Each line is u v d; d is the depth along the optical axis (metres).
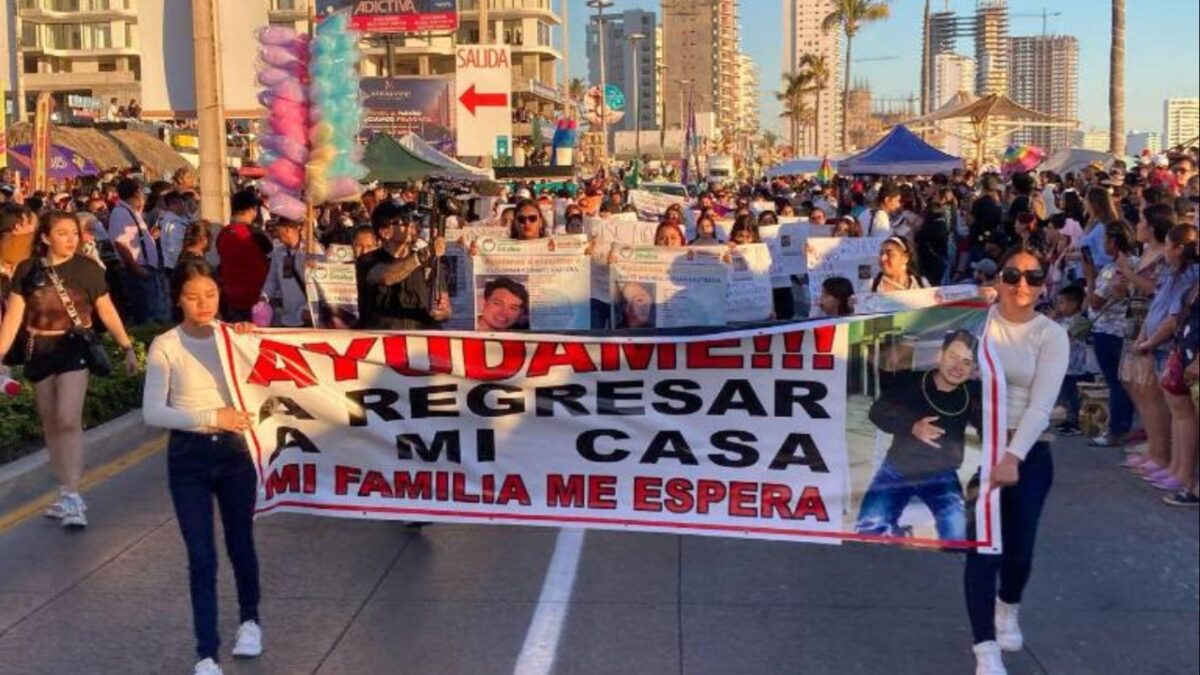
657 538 7.20
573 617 5.91
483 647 5.54
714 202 22.95
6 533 7.34
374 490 6.21
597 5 58.06
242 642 5.43
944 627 5.73
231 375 5.52
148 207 17.50
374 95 36.69
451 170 24.58
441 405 6.10
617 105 58.84
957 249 18.45
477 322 8.74
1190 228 7.77
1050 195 20.56
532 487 6.10
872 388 5.45
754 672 5.21
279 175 9.86
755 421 5.74
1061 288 11.80
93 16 96.44
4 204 9.84
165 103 14.27
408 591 6.31
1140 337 8.20
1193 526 6.51
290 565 6.75
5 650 5.55
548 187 32.41
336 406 6.13
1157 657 5.29
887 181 18.92
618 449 5.98
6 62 19.23
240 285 11.00
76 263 7.48
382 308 7.42
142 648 5.59
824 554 6.88
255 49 13.93
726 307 9.46
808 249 10.40
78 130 32.59
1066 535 7.05
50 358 7.38
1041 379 5.04
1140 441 9.20
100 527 7.49
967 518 5.19
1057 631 5.60
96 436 9.27
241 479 5.37
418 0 32.97
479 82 19.22
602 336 5.89
